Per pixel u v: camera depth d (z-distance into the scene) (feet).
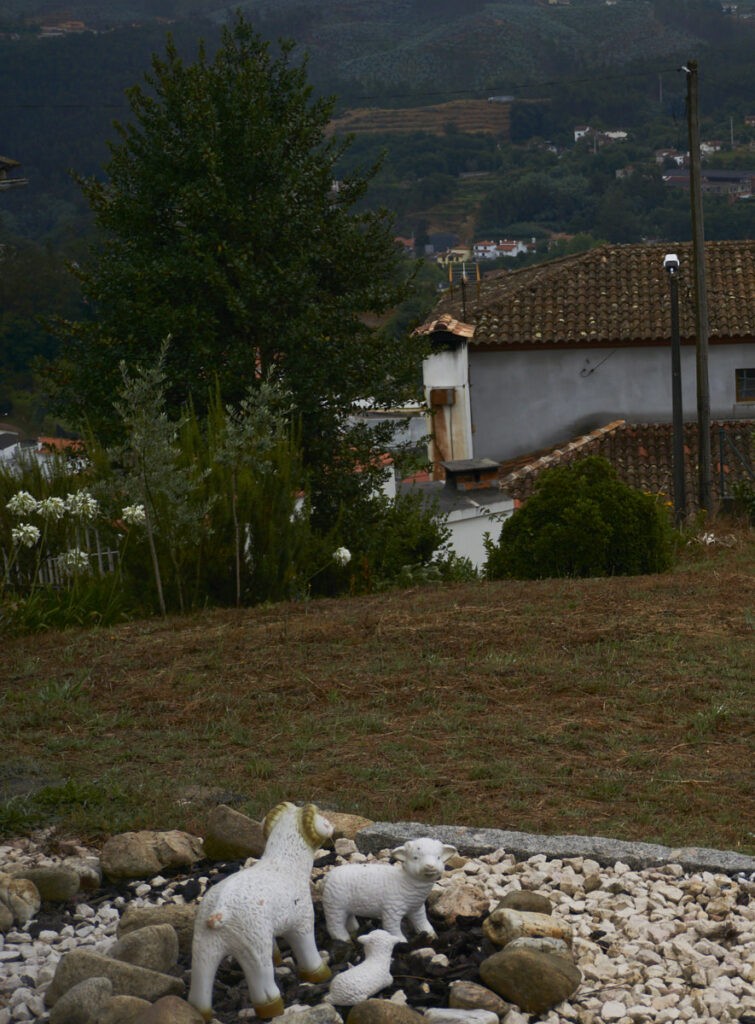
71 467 42.52
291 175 58.95
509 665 27.40
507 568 46.03
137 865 17.02
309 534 40.86
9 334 194.08
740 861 16.72
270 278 57.36
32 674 28.09
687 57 544.21
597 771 21.09
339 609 34.45
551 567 44.96
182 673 27.48
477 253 342.85
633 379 92.38
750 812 19.25
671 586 36.99
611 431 89.20
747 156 412.57
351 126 558.15
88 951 13.88
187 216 58.34
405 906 14.58
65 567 37.40
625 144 446.19
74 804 19.44
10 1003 13.70
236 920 12.85
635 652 28.66
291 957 14.62
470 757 21.85
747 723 23.58
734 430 88.48
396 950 14.64
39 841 18.33
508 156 467.93
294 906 13.42
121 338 56.95
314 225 59.93
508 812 19.21
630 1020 12.92
